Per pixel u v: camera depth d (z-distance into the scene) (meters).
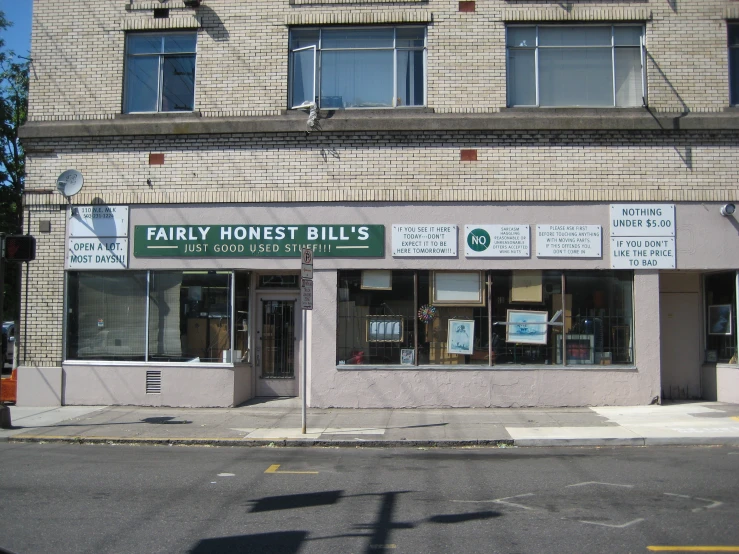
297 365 15.53
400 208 14.45
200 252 14.74
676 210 14.23
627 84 14.73
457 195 14.38
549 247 14.23
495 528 6.41
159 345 14.83
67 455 10.33
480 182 14.41
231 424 12.73
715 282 14.85
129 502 7.44
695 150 14.33
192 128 14.80
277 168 14.71
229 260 14.67
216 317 14.73
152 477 8.69
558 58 14.84
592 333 14.23
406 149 14.56
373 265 14.39
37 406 14.73
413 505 7.27
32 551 5.84
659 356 14.05
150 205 14.92
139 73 15.38
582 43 14.84
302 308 11.75
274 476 8.75
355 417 13.30
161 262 14.82
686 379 15.09
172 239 14.81
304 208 14.61
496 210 14.36
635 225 14.21
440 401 14.14
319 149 14.68
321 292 14.45
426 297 14.41
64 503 7.40
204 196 14.78
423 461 9.77
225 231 14.71
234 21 15.09
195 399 14.54
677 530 6.29
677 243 14.16
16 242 12.60
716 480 8.27
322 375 14.33
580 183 14.34
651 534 6.18
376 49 15.02
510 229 14.31
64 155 15.18
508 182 14.39
